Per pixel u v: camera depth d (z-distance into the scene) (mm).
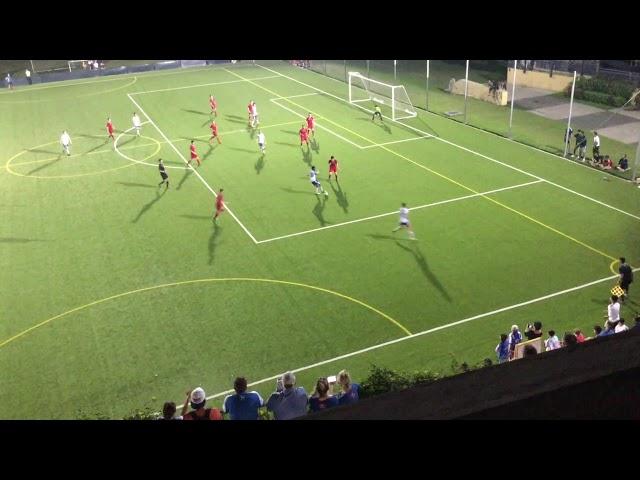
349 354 17875
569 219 25719
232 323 19562
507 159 32938
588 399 2680
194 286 21828
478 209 27047
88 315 20375
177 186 31297
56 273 23188
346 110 44031
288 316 19812
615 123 38594
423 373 12438
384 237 24828
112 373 17500
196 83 55156
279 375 17109
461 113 42219
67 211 28750
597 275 21406
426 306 20062
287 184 30875
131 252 24547
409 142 36469
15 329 19750
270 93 50188
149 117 44344
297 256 23625
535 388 2717
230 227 26406
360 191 29594
